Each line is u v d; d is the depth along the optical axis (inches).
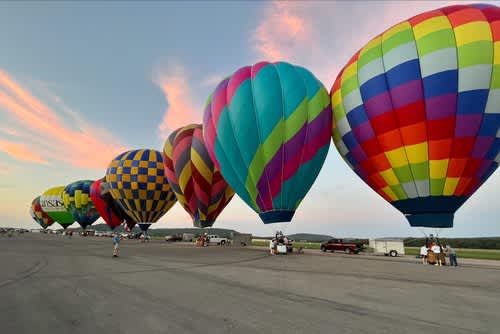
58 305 268.1
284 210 706.8
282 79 711.1
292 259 720.3
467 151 569.3
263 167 701.3
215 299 291.7
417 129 586.6
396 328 213.9
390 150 623.5
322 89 733.3
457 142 568.1
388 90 607.5
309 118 693.9
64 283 365.7
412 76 581.9
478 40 552.1
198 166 1083.3
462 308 267.3
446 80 558.6
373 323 224.2
